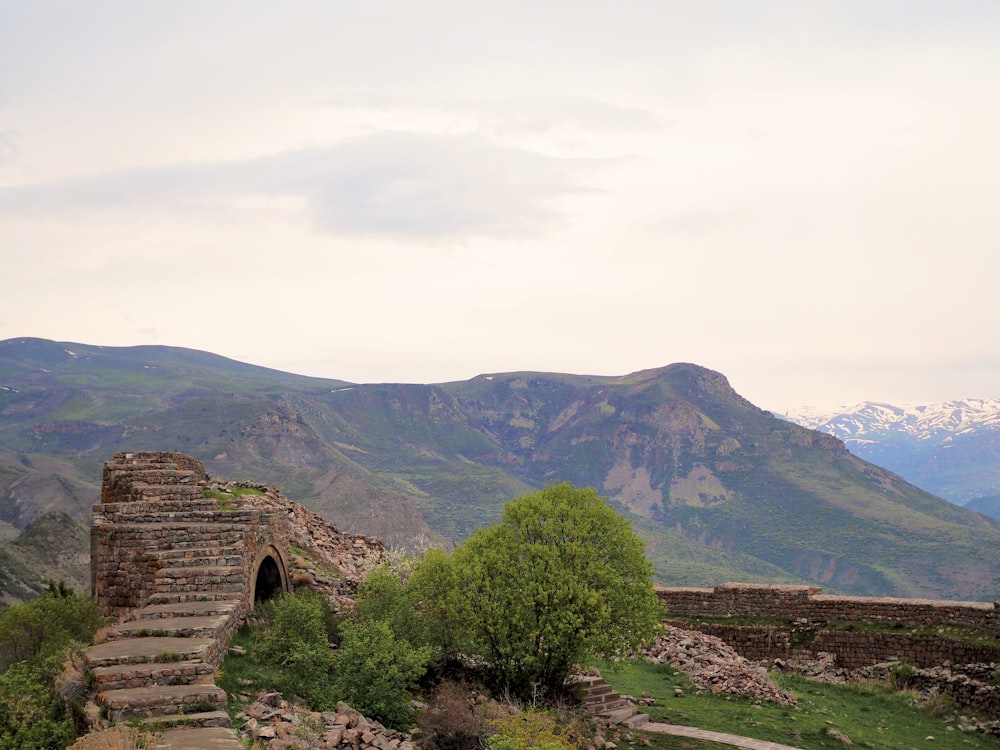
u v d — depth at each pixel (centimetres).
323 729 1978
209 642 2158
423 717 2262
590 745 2498
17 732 1870
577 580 2762
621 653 3002
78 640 2330
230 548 2739
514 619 2711
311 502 17112
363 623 2597
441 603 2845
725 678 3369
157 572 2634
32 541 10306
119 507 2920
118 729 1705
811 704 3262
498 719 2278
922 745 2891
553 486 2988
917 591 19675
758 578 17400
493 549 2834
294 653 2316
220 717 1817
